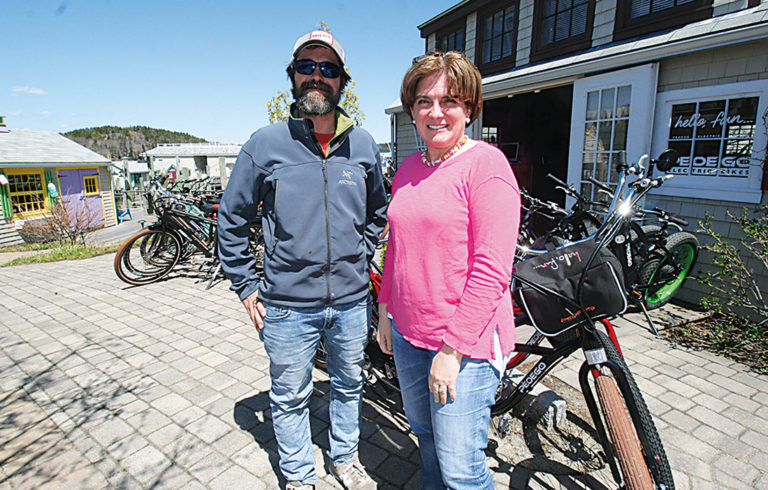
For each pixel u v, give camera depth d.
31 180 16.38
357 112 10.49
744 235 3.68
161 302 4.64
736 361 3.06
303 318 1.75
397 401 2.66
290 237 1.69
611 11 5.09
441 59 1.39
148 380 2.96
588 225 3.97
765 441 2.22
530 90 5.66
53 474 2.07
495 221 1.31
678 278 3.97
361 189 1.81
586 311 1.63
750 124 3.57
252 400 2.70
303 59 1.68
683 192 4.04
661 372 2.93
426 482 1.73
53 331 3.85
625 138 4.39
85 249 8.44
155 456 2.19
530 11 6.30
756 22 3.35
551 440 2.23
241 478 2.04
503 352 1.50
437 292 1.43
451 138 1.42
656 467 1.44
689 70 3.91
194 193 6.10
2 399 2.73
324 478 2.06
